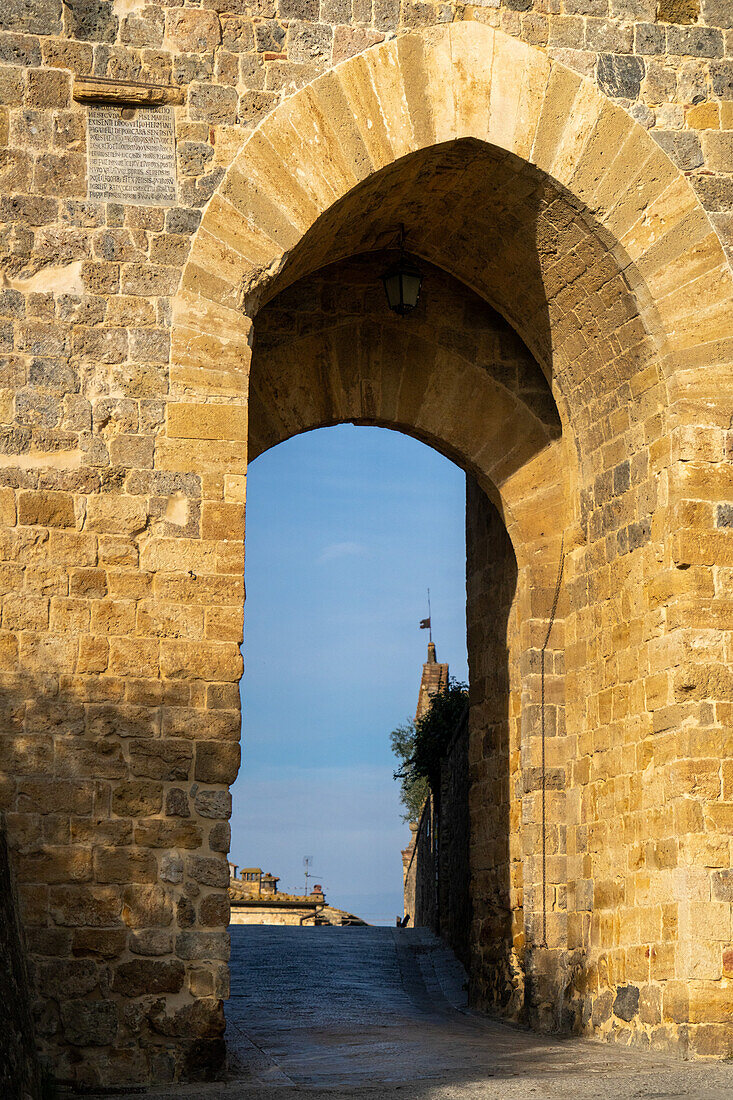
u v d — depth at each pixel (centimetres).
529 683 1316
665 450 1140
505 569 1423
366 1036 1189
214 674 998
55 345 1020
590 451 1284
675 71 1165
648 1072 940
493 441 1366
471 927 1456
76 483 1005
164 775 976
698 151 1155
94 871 951
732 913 1050
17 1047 750
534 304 1284
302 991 1524
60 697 971
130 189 1052
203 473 1025
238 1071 974
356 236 1247
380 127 1103
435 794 2161
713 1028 1027
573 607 1309
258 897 3534
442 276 1384
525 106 1134
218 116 1076
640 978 1112
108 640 987
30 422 1006
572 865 1269
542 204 1169
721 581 1102
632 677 1174
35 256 1029
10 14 1055
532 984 1262
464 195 1203
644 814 1133
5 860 830
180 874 963
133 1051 930
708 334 1134
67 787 959
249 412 1330
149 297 1041
